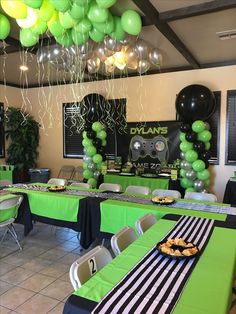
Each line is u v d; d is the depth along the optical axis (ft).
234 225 7.23
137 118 17.16
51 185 12.89
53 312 7.07
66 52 10.37
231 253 5.46
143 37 10.83
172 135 16.10
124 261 5.12
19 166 19.44
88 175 16.24
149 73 16.52
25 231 11.25
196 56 13.52
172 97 15.99
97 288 4.21
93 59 11.57
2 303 7.45
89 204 9.89
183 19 9.14
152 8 8.50
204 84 15.07
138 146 17.16
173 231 6.76
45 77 18.01
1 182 13.84
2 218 10.39
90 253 5.31
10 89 20.17
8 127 19.76
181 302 3.82
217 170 15.15
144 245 5.89
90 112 15.93
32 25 8.02
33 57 13.15
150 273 4.66
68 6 6.89
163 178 14.46
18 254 10.57
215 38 10.98
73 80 18.29
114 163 16.98
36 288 8.19
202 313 3.57
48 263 9.82
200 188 13.35
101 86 18.26
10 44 10.91
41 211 10.87
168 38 10.37
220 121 14.87
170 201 9.48
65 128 20.06
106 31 8.41
